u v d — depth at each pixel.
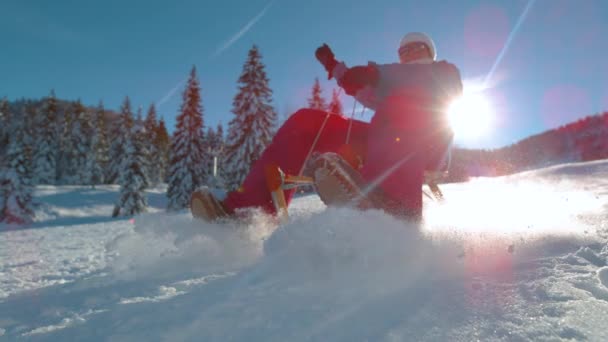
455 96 2.14
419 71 2.13
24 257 5.54
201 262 1.90
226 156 26.30
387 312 0.95
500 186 11.19
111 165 53.53
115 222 20.39
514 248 1.55
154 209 41.81
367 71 2.14
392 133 2.08
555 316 0.85
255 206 2.38
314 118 2.41
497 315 0.88
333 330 0.88
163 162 58.25
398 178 2.02
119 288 1.49
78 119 53.66
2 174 28.12
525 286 1.05
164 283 1.49
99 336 0.95
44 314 1.23
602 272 1.17
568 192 6.29
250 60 26.00
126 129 52.16
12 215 27.28
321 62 2.33
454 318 0.88
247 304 1.08
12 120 55.25
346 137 2.39
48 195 41.75
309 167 1.88
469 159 16.95
